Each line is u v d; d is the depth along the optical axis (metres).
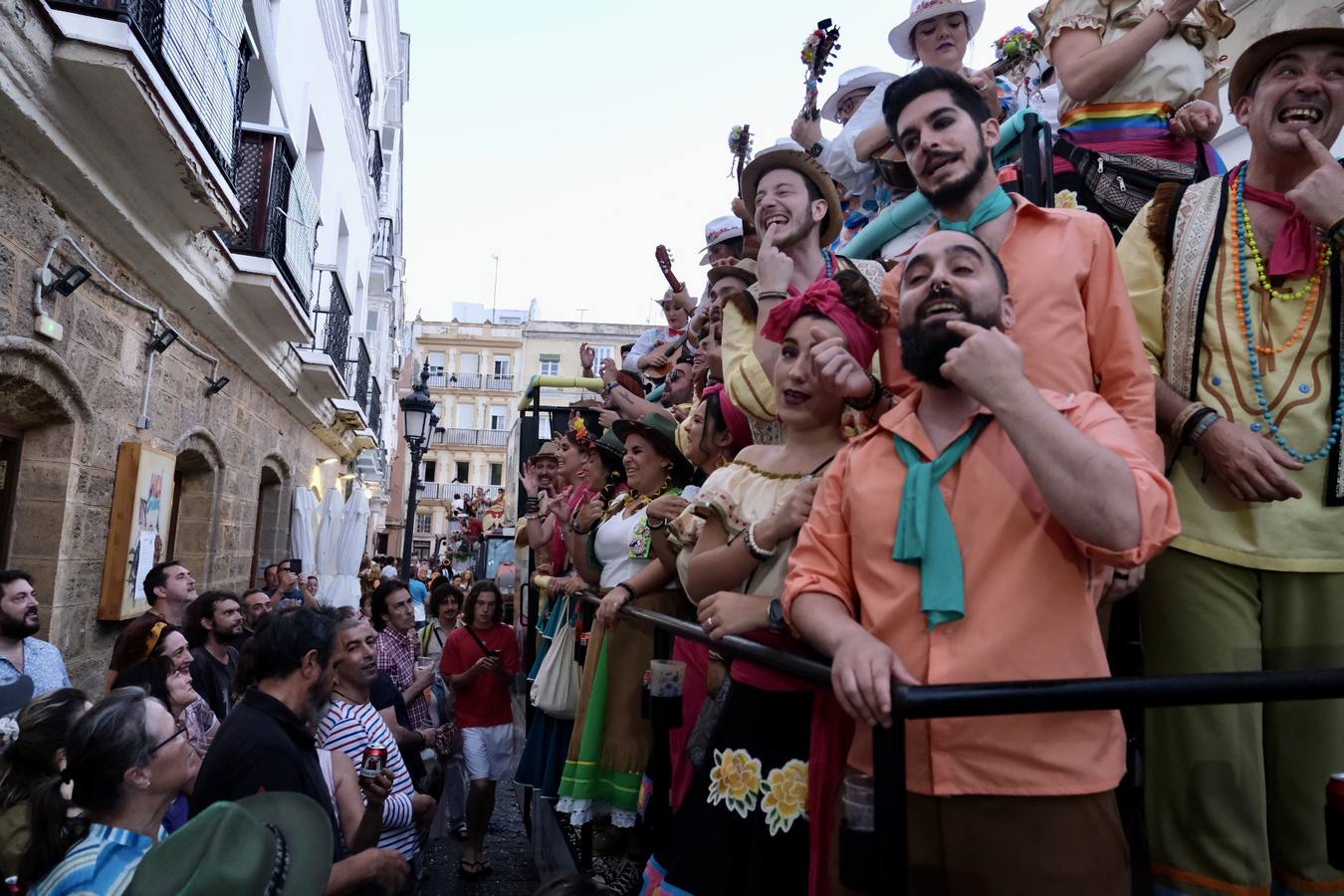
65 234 5.42
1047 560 1.36
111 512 6.51
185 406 8.23
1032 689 1.15
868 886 1.30
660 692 2.62
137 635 4.19
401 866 2.79
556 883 2.05
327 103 13.38
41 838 2.24
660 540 3.01
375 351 22.73
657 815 2.51
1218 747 1.71
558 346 50.44
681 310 5.09
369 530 24.66
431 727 6.36
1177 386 1.92
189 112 6.14
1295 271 1.82
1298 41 1.85
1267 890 1.68
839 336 2.02
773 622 1.84
